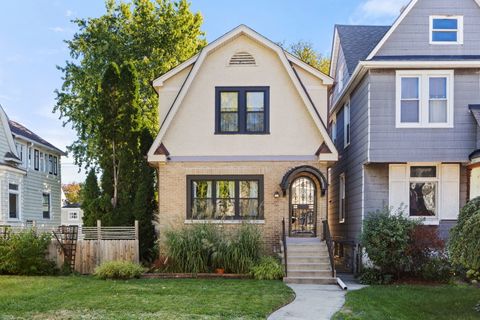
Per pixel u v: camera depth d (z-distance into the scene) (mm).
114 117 16984
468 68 14445
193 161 15812
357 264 15891
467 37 14867
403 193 15023
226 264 13742
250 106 16062
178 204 15727
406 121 14578
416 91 14664
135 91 17266
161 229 14773
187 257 13719
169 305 9133
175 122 15961
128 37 24469
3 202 20984
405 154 14438
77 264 14773
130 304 9203
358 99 16328
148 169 17109
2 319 8016
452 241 9703
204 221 14719
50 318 8078
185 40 25766
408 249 13000
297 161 15781
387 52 14883
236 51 16109
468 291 11539
